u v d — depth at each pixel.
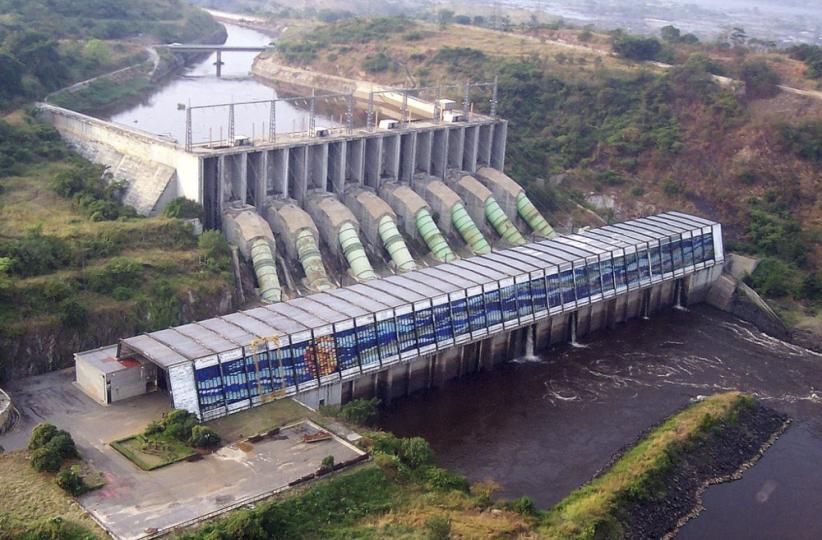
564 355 129.75
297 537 75.38
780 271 155.12
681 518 92.12
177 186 141.25
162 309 113.50
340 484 81.75
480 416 110.25
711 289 155.75
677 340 138.12
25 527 71.19
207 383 92.94
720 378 125.69
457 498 84.75
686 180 182.38
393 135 167.38
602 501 88.88
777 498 97.25
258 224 138.25
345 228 147.50
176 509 75.75
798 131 183.00
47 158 155.50
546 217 177.75
